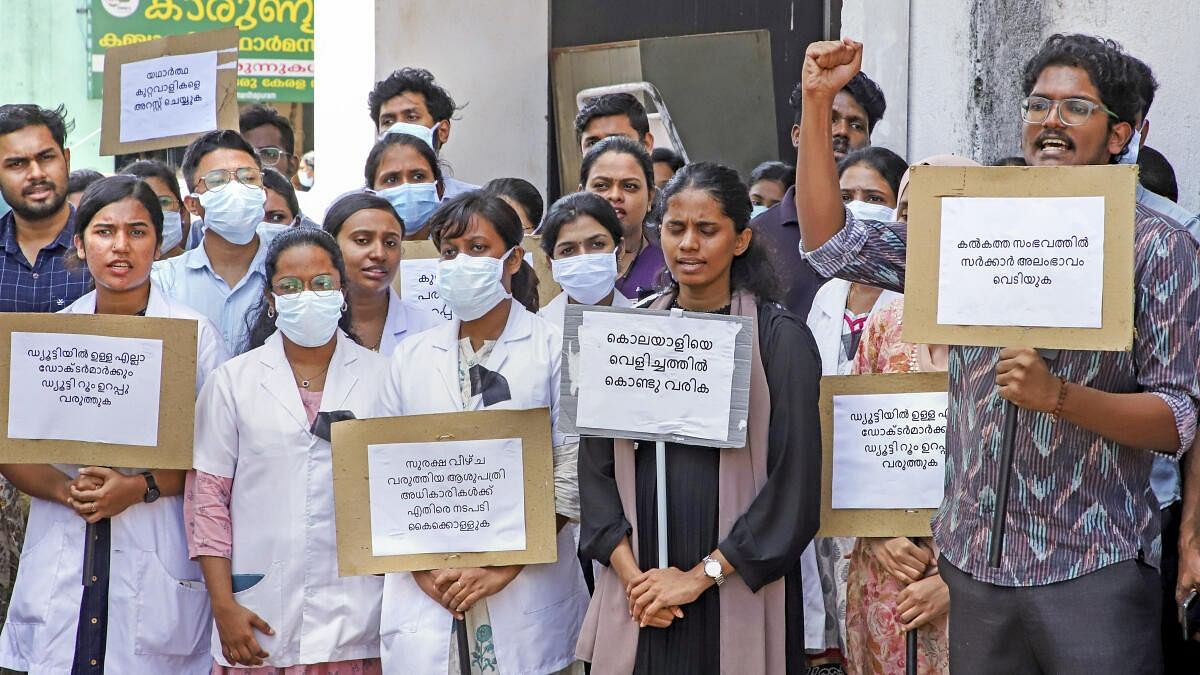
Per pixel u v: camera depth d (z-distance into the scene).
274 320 4.76
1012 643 3.47
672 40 7.41
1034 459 3.40
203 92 5.75
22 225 5.23
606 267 5.05
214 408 4.49
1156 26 5.27
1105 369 3.39
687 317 3.89
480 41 7.54
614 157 5.58
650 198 5.67
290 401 4.49
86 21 10.34
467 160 7.56
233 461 4.50
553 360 4.47
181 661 4.61
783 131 7.43
